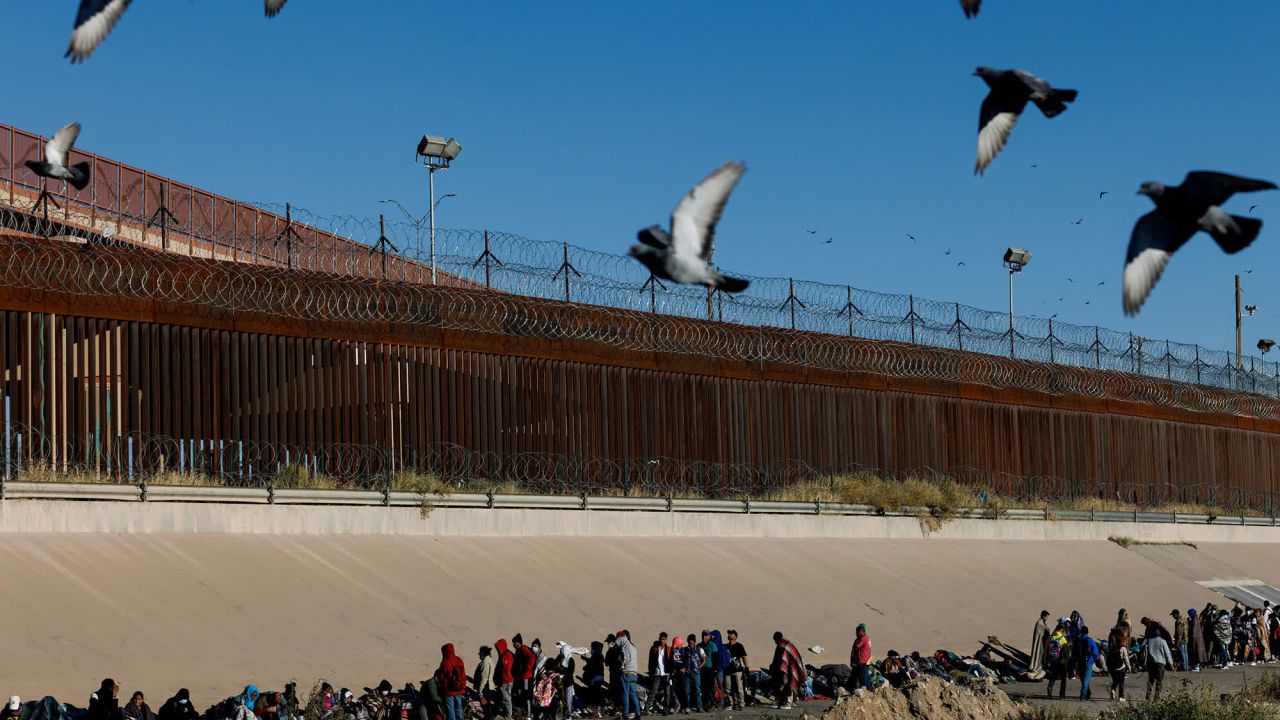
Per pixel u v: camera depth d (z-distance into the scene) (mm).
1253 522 52656
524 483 35531
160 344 30156
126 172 34125
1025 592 37844
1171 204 8070
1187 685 27938
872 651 30109
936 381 45594
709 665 25125
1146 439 53375
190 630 23438
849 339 43000
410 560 29094
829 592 33625
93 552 25203
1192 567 45812
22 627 21766
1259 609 39344
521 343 35781
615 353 37719
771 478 40656
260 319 31594
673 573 32344
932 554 39281
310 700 21203
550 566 30828
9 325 28266
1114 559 44188
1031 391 48594
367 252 35531
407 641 25219
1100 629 36062
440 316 34344
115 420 29250
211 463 30594
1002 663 31078
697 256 8789
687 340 39031
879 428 43812
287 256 35781
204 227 35375
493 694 22734
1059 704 27188
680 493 37719
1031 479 48188
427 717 21109
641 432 38000
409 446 33656
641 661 26969
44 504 25547
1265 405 58750
